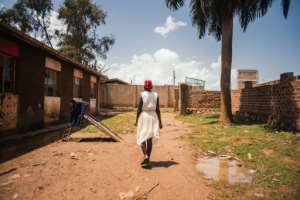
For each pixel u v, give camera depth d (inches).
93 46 1381.6
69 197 137.9
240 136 346.0
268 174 178.9
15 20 1244.5
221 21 531.8
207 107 850.1
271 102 461.4
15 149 259.3
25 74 374.6
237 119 573.0
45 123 446.3
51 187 152.5
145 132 193.9
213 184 160.6
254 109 555.5
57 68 493.0
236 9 499.5
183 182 165.0
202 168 200.4
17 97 354.9
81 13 1326.3
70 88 574.2
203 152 258.4
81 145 289.7
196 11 567.8
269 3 482.3
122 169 193.5
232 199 136.6
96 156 235.6
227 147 276.2
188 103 844.0
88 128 442.0
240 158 229.8
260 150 257.8
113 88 1268.5
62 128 444.8
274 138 321.4
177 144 304.7
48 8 1277.1
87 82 728.3
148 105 197.3
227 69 512.7
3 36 317.7
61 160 216.8
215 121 545.6
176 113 903.1
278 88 429.1
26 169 188.5
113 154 245.8
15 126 351.6
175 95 973.2
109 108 1232.2
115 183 161.3
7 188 149.6
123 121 586.2
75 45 1348.4
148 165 195.0
